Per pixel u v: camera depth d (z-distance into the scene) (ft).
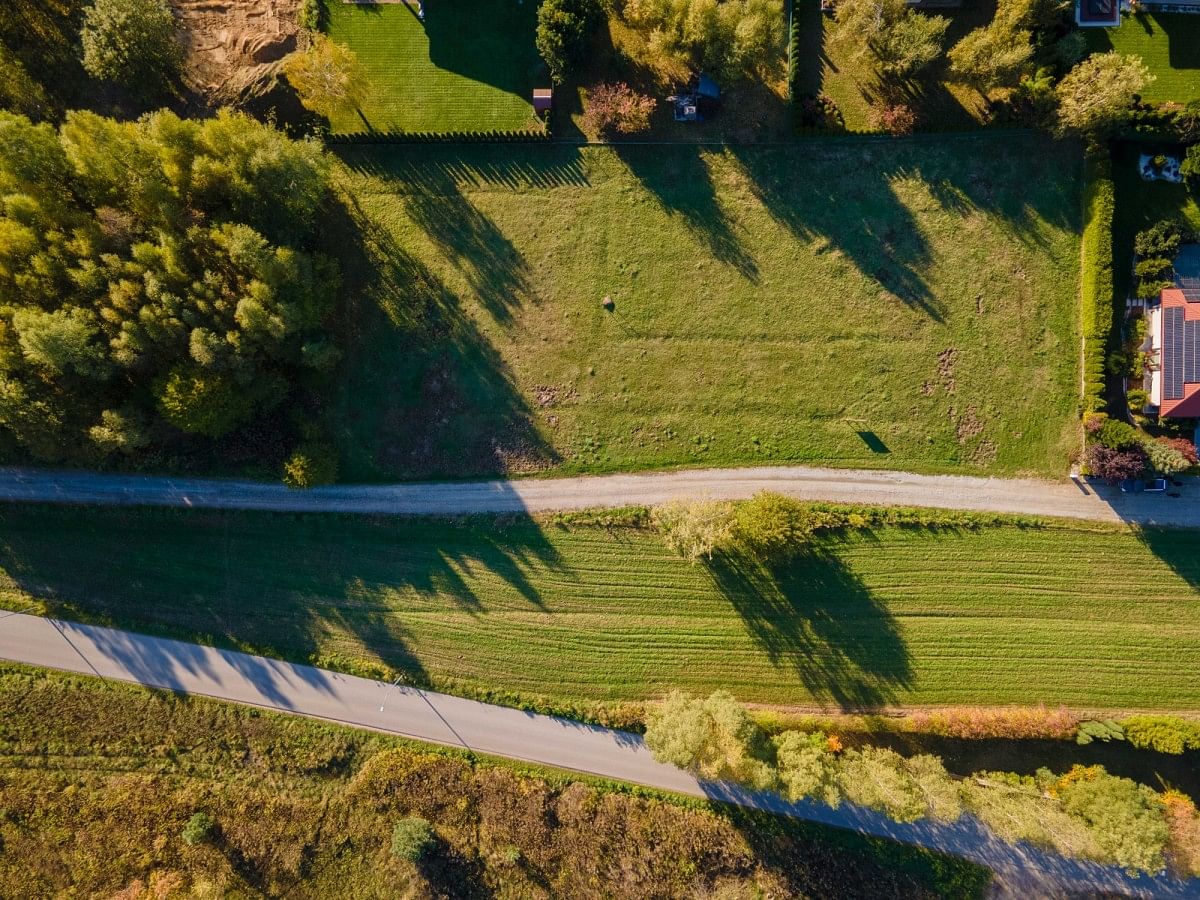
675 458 159.63
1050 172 152.35
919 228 154.81
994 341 155.33
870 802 146.10
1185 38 148.46
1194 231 147.33
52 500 162.30
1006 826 146.51
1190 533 154.92
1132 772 157.58
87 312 134.41
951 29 150.20
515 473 161.17
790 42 148.87
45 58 152.15
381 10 153.48
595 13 144.25
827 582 159.74
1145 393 149.79
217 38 155.12
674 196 156.15
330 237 158.30
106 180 134.82
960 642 158.51
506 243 158.61
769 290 156.76
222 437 158.40
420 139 154.40
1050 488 156.04
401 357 160.25
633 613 161.68
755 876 161.58
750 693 161.07
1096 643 157.07
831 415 157.89
